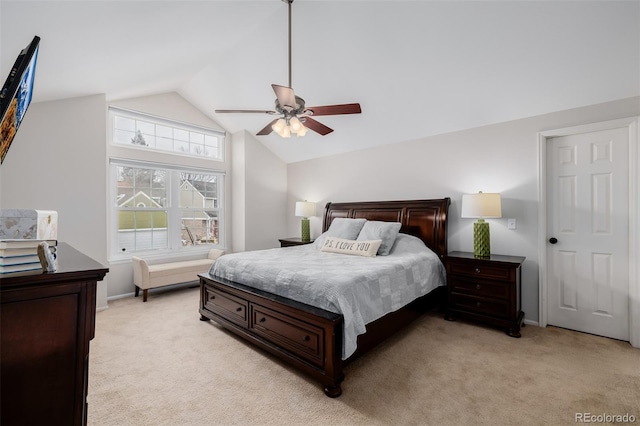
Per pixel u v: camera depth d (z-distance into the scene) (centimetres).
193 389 188
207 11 239
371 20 267
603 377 199
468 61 272
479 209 286
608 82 245
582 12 212
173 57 310
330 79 340
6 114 103
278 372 208
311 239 505
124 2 180
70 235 320
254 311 240
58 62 223
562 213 287
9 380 82
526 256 300
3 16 139
